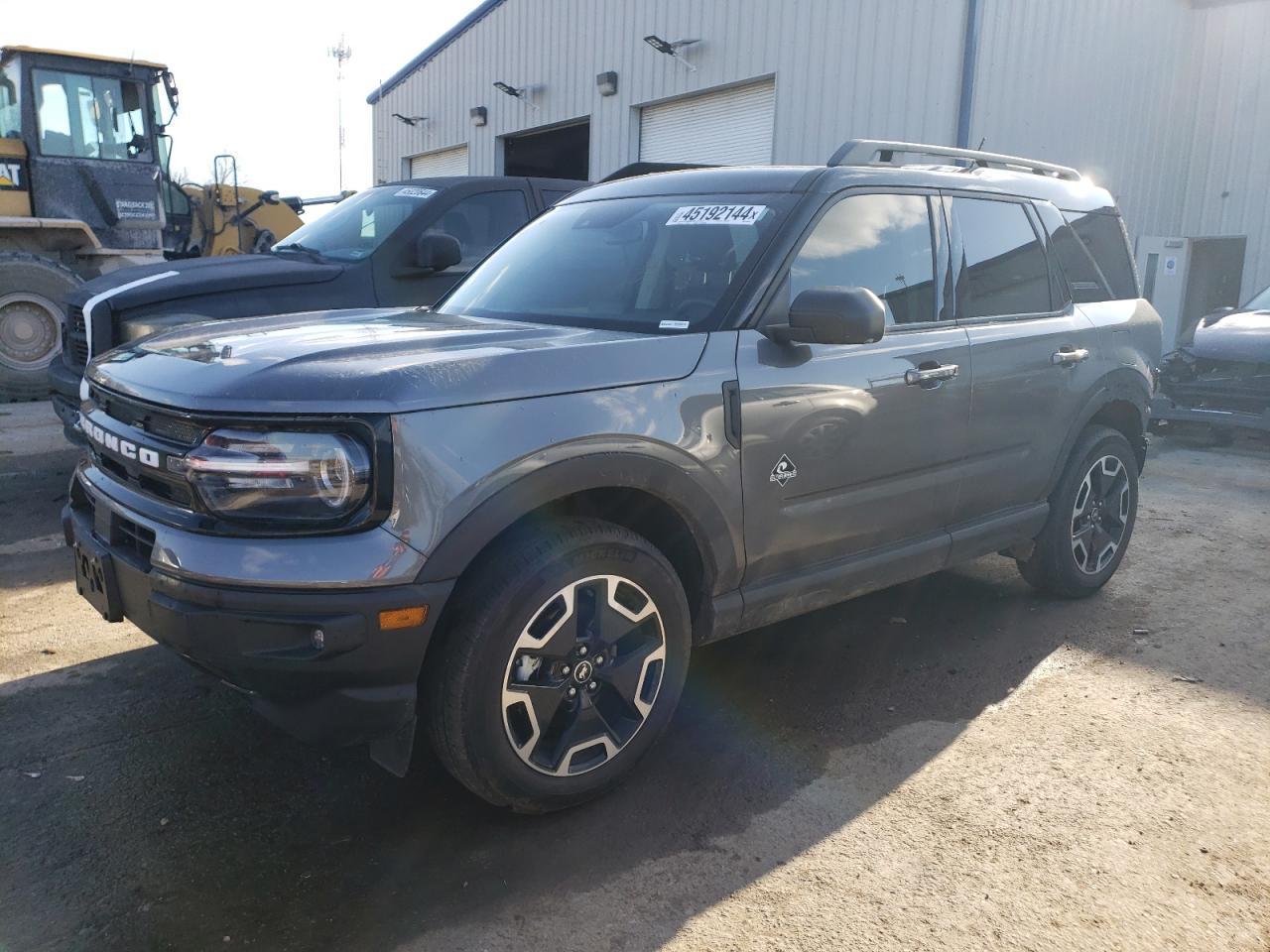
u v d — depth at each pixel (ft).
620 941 7.58
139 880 8.18
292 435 7.70
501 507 8.11
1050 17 38.88
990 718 11.36
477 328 10.33
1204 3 46.68
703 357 9.69
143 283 18.37
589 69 52.80
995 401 12.67
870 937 7.64
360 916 7.79
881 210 11.90
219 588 7.61
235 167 39.32
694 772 10.11
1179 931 7.75
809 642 13.58
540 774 8.84
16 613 13.97
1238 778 10.03
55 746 10.30
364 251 20.24
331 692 7.83
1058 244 14.58
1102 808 9.47
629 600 9.27
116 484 9.03
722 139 46.14
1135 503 15.81
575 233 12.67
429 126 68.39
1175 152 47.52
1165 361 30.35
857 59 39.19
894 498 11.59
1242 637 13.85
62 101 32.99
